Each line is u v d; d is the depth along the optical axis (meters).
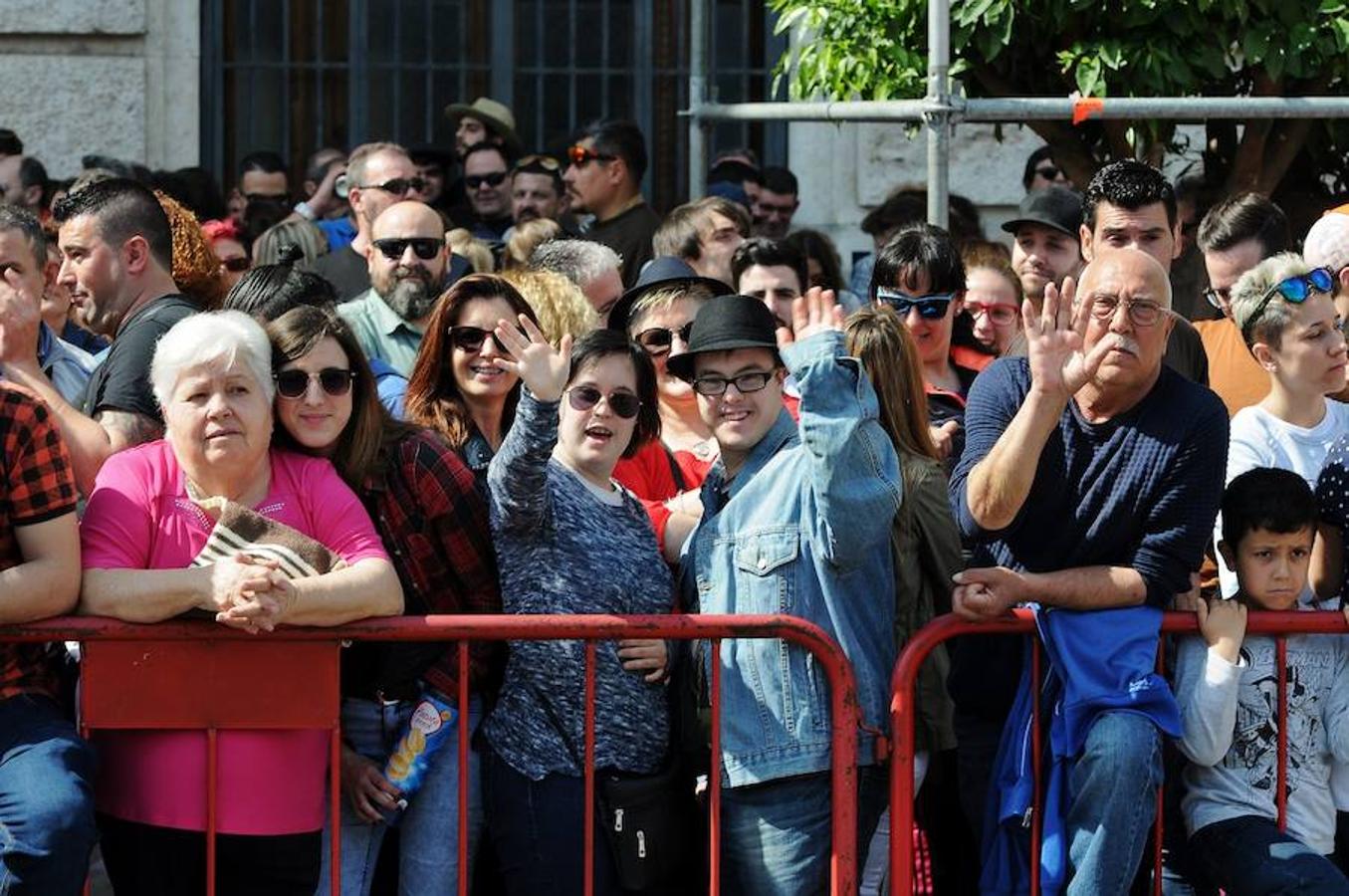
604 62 14.33
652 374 7.36
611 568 7.12
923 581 7.46
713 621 6.82
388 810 7.04
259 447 6.65
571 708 7.04
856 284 11.98
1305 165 11.02
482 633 6.72
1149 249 9.10
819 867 7.02
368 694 7.08
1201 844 7.19
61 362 8.70
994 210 14.27
